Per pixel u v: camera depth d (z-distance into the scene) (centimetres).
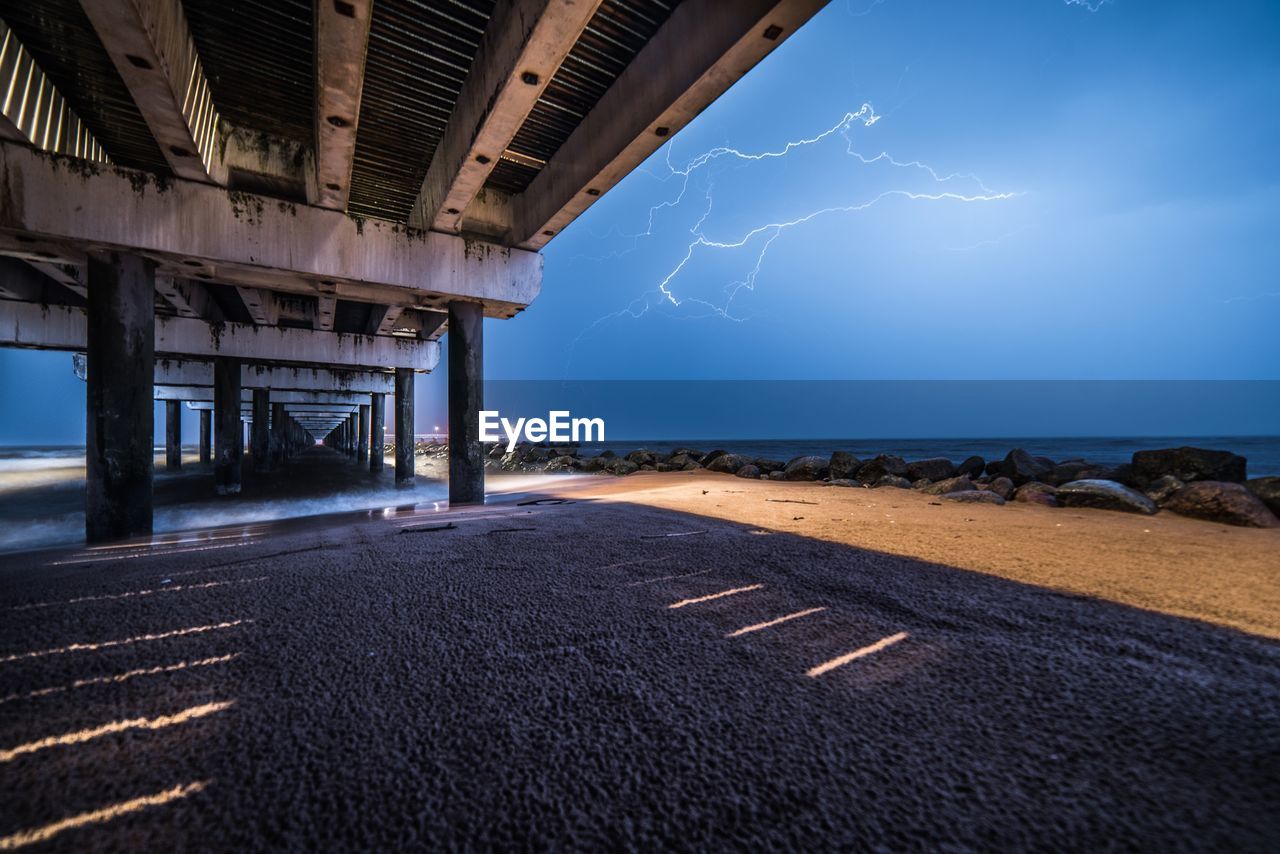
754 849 134
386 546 497
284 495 1301
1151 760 169
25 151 551
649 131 551
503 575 393
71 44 487
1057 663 241
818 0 392
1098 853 132
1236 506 599
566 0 396
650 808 149
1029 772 164
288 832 140
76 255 629
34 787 156
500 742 182
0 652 254
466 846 135
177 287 1002
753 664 243
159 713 200
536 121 678
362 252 767
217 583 372
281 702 208
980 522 616
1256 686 218
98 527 612
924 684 223
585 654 254
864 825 142
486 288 867
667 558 442
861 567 410
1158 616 300
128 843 135
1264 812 145
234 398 1400
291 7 472
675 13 501
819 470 1259
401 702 208
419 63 555
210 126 606
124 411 625
